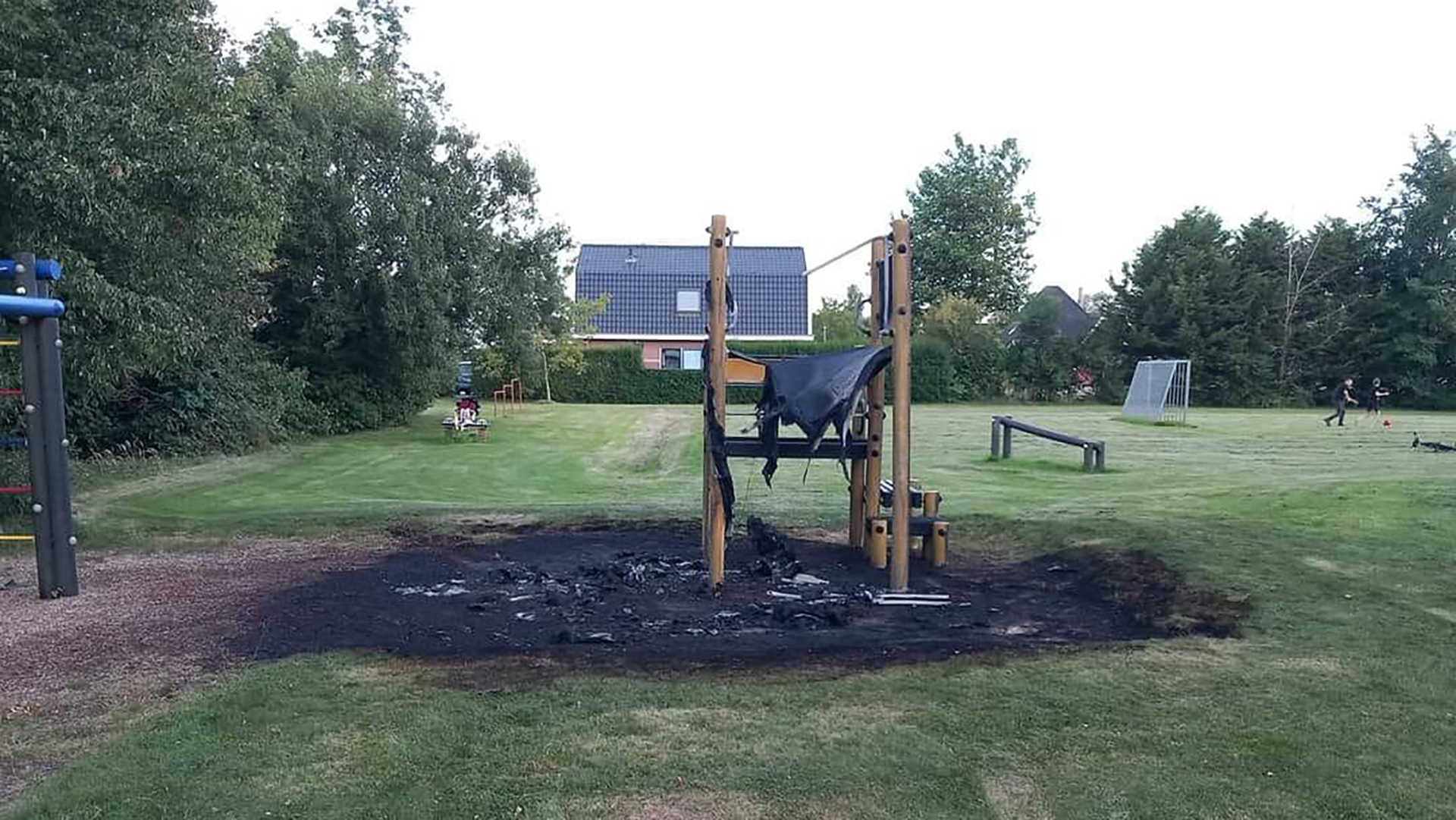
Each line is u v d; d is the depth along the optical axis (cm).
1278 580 735
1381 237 4847
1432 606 664
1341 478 1354
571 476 1769
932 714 465
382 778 392
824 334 6350
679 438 2569
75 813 361
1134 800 376
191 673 539
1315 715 464
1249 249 4934
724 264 780
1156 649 582
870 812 366
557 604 725
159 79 1105
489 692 498
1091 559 858
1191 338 4731
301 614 675
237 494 1480
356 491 1542
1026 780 393
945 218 6303
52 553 733
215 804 369
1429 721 457
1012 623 689
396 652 580
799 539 1007
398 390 2773
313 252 2445
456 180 2659
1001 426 1911
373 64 2777
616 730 443
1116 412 4047
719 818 361
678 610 717
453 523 1091
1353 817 361
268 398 2238
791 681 517
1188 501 1177
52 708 482
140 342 1086
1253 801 374
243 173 1221
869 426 873
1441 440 2464
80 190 947
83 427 1767
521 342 2894
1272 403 4741
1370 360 4747
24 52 1014
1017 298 6347
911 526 879
